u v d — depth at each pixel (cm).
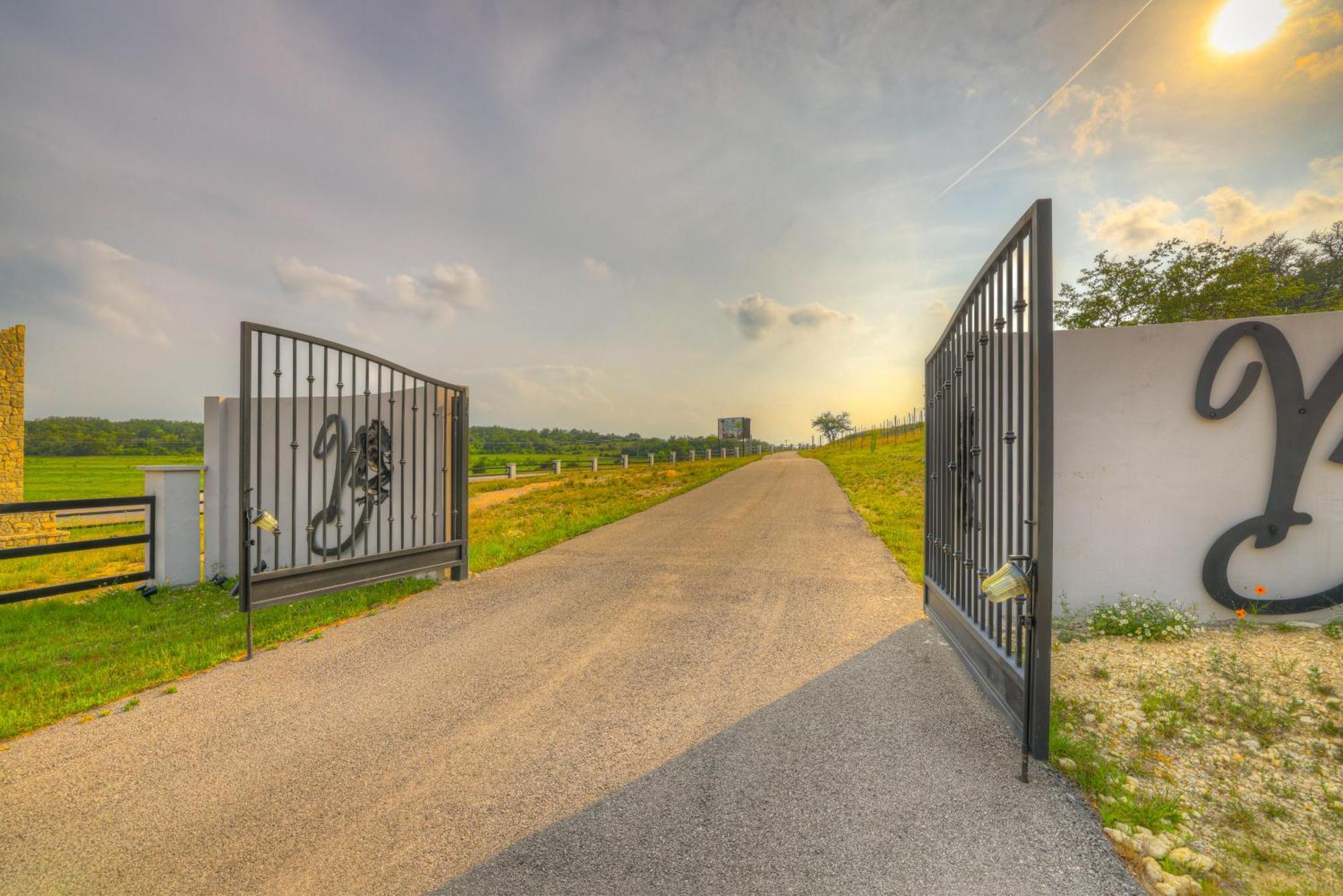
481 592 700
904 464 2716
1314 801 276
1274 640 460
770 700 395
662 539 1048
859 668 446
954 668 441
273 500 858
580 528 1163
